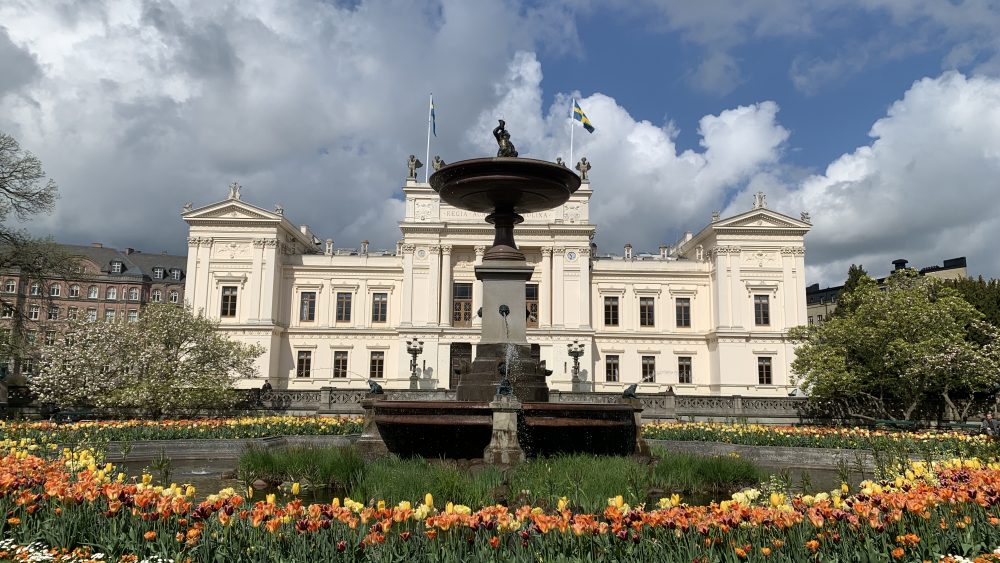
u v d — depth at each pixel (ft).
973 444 55.72
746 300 185.78
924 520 21.91
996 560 19.70
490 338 54.54
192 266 185.16
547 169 51.57
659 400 131.13
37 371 122.72
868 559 19.93
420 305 182.50
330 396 133.69
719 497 38.65
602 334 191.62
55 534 21.39
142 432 61.93
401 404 45.47
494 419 43.32
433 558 19.81
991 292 172.04
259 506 21.24
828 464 58.85
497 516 21.06
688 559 19.77
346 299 194.59
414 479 32.35
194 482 42.98
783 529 21.07
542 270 187.01
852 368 123.44
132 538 20.90
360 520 21.74
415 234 185.16
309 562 19.93
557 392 133.80
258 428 67.10
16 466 28.35
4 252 125.08
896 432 76.13
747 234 187.93
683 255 222.69
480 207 57.16
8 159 117.91
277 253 188.96
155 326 119.55
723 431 70.95
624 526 20.58
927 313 118.01
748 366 182.60
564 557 19.49
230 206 185.98
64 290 319.88
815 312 295.48
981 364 111.75
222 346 128.16
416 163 191.93
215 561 20.21
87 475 26.58
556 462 38.88
